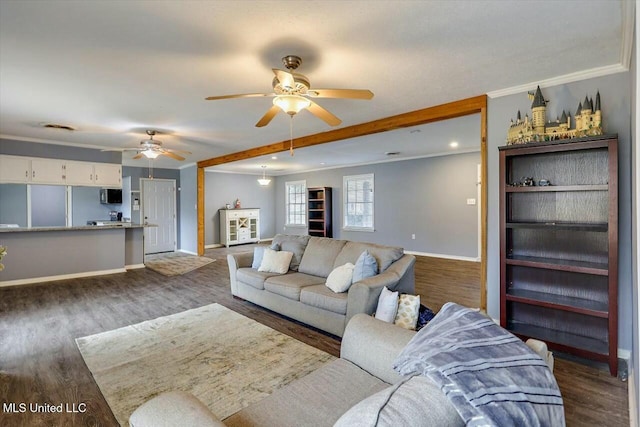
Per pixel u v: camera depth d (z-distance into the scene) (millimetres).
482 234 3227
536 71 2688
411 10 1858
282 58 2443
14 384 2225
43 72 2686
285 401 1385
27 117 4027
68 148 5820
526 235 2967
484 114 3217
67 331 3145
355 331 1714
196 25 2002
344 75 2771
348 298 2812
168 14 1884
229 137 5215
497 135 3152
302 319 3254
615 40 2186
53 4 1776
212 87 3033
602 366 2463
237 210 10031
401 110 3756
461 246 6977
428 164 7441
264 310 3791
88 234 5617
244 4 1795
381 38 2168
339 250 3643
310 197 9977
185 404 1057
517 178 2971
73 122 4273
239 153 6555
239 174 10523
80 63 2523
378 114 3924
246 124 4383
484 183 3215
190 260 7238
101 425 1823
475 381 871
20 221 5406
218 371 2404
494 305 3164
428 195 7453
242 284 4070
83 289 4734
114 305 3979
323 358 2609
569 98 2766
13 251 4949
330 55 2406
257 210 10594
